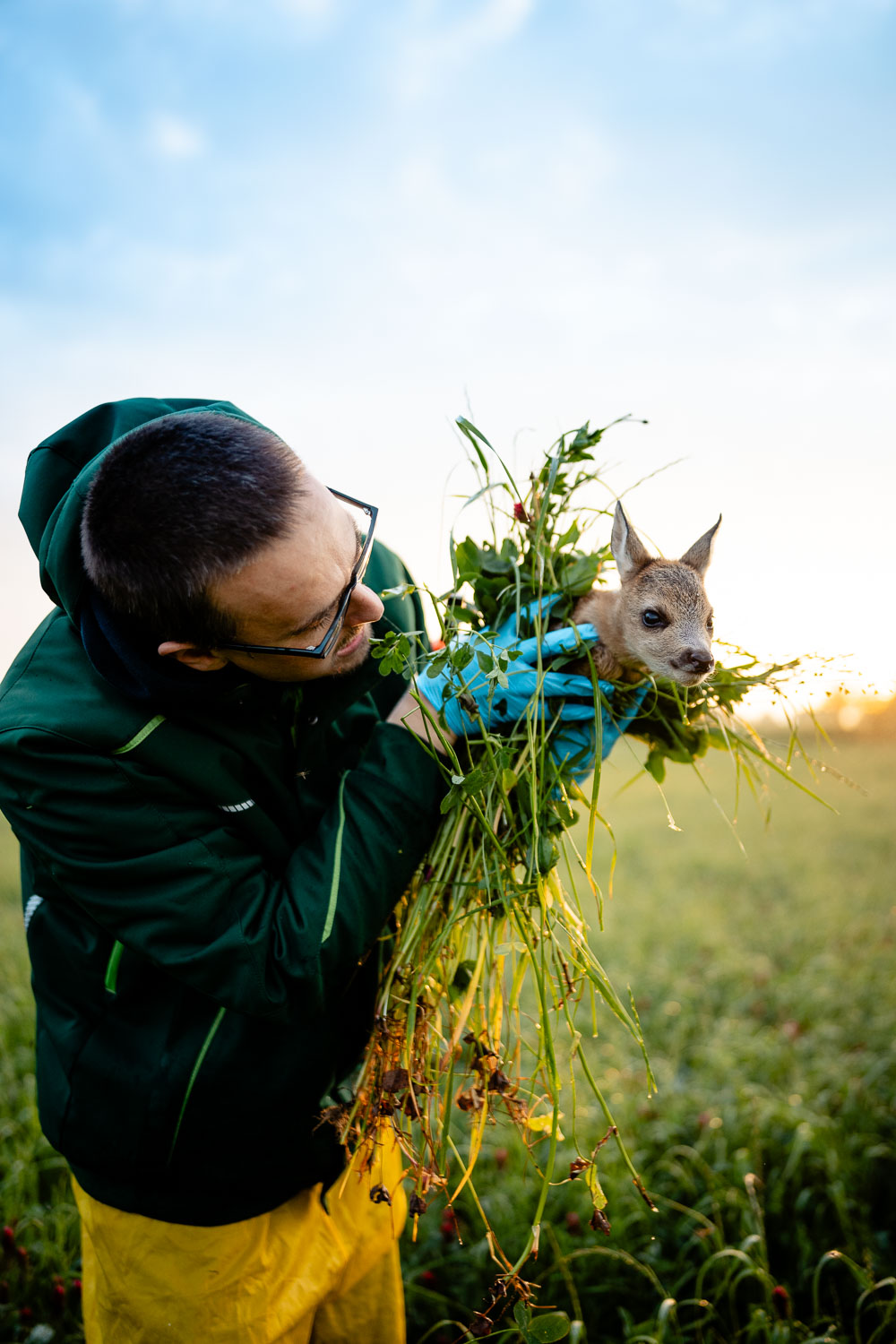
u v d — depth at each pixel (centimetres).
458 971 189
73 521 153
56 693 155
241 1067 165
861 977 496
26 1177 305
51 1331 244
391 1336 204
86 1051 171
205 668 155
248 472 139
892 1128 336
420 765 174
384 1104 167
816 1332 254
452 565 191
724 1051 402
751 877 775
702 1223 290
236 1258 171
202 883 155
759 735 202
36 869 174
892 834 906
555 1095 161
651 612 207
